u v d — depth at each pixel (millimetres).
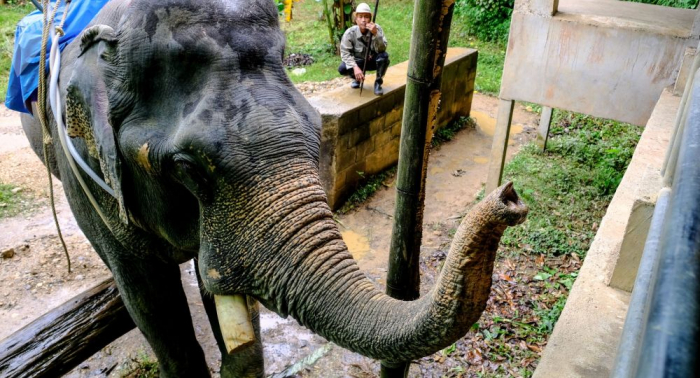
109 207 2926
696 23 5359
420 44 2574
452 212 6797
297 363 4488
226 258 2178
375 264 5805
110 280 3934
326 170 6676
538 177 7301
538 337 4633
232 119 2131
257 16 2293
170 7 2215
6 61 10836
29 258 5672
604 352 2871
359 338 1975
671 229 707
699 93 1321
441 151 8492
